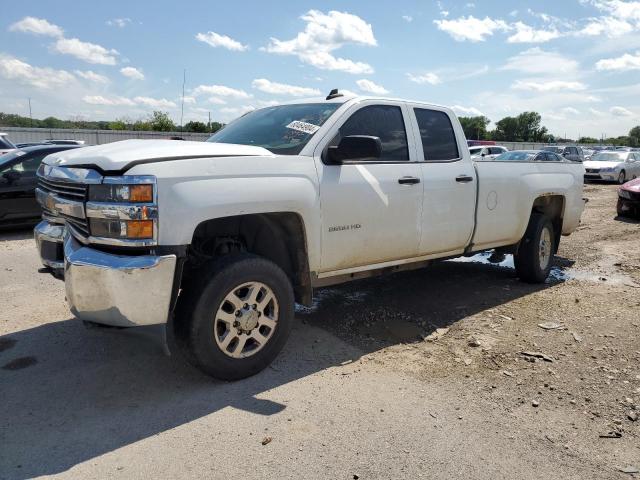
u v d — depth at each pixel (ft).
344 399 11.27
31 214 30.71
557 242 22.29
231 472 8.76
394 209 14.60
